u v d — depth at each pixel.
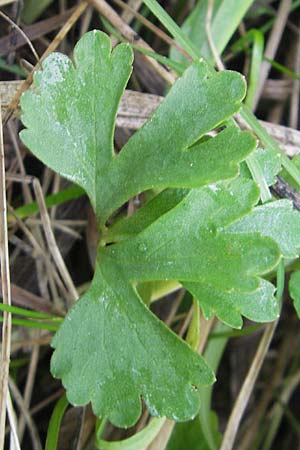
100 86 0.12
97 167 0.12
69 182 0.15
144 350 0.12
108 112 0.12
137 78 0.15
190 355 0.11
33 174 0.16
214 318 0.15
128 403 0.12
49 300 0.15
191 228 0.12
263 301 0.11
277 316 0.11
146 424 0.14
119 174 0.12
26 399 0.15
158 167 0.12
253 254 0.11
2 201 0.13
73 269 0.16
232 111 0.11
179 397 0.11
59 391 0.16
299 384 0.17
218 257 0.11
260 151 0.12
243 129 0.14
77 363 0.12
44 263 0.15
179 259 0.12
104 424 0.13
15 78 0.15
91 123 0.12
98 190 0.12
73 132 0.12
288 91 0.17
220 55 0.16
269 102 0.17
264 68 0.16
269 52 0.16
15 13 0.14
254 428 0.17
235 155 0.11
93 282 0.12
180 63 0.15
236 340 0.17
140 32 0.16
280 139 0.15
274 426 0.17
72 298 0.14
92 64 0.12
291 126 0.17
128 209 0.14
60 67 0.12
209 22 0.15
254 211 0.12
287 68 0.17
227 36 0.15
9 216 0.15
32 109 0.12
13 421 0.13
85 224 0.15
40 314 0.13
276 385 0.17
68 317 0.12
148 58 0.15
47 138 0.12
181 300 0.15
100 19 0.15
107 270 0.12
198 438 0.15
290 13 0.17
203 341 0.14
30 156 0.15
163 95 0.16
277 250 0.11
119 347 0.12
